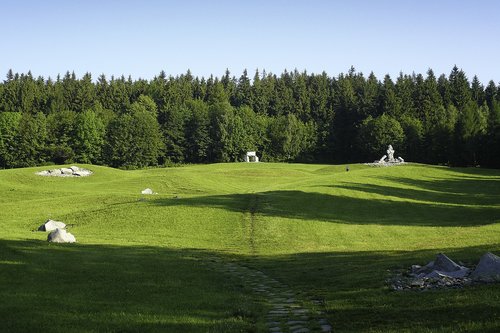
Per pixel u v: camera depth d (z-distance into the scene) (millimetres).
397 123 152625
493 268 18922
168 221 45312
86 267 23969
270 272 25922
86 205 54000
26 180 80188
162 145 159250
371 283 20672
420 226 45188
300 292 20484
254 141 168000
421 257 26203
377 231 42719
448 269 20812
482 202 64500
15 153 143625
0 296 17469
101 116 166375
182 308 17031
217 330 14375
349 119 181375
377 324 14641
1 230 38750
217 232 42250
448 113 157875
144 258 28703
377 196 64000
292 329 14797
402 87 178875
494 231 36625
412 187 76438
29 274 21250
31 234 36594
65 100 184750
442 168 103875
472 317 14141
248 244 37906
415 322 14367
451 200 65812
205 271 25672
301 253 33156
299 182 75625
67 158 148375
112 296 18391
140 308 16750
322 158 176625
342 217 49531
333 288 20656
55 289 18984
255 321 15758
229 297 19188
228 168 116562
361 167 118812
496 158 124250
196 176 88812
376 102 180000
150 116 159500
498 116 126375
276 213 49469
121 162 152625
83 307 16578
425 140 145875
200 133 163250
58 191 68188
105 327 14453
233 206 52094
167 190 77125
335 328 14656
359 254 30766
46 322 14734
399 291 18672
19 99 176625
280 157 170000
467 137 129875
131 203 53344
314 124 180500
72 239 34000
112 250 31328
